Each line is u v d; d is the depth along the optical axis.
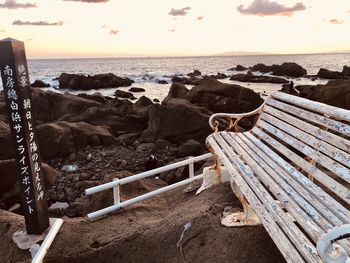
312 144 3.63
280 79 50.19
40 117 21.16
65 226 4.82
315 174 3.43
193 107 15.98
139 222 4.88
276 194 3.33
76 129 14.30
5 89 4.19
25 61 4.28
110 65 129.75
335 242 2.12
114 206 5.18
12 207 8.93
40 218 4.52
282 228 2.86
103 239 4.49
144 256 4.17
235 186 4.23
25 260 4.25
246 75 53.88
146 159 13.04
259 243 3.83
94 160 13.04
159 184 7.76
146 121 18.55
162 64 133.88
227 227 4.08
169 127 15.59
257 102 21.05
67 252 4.32
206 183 5.46
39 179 4.51
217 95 21.39
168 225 4.39
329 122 3.51
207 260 3.84
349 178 2.83
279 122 4.71
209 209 4.47
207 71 84.50
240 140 5.17
